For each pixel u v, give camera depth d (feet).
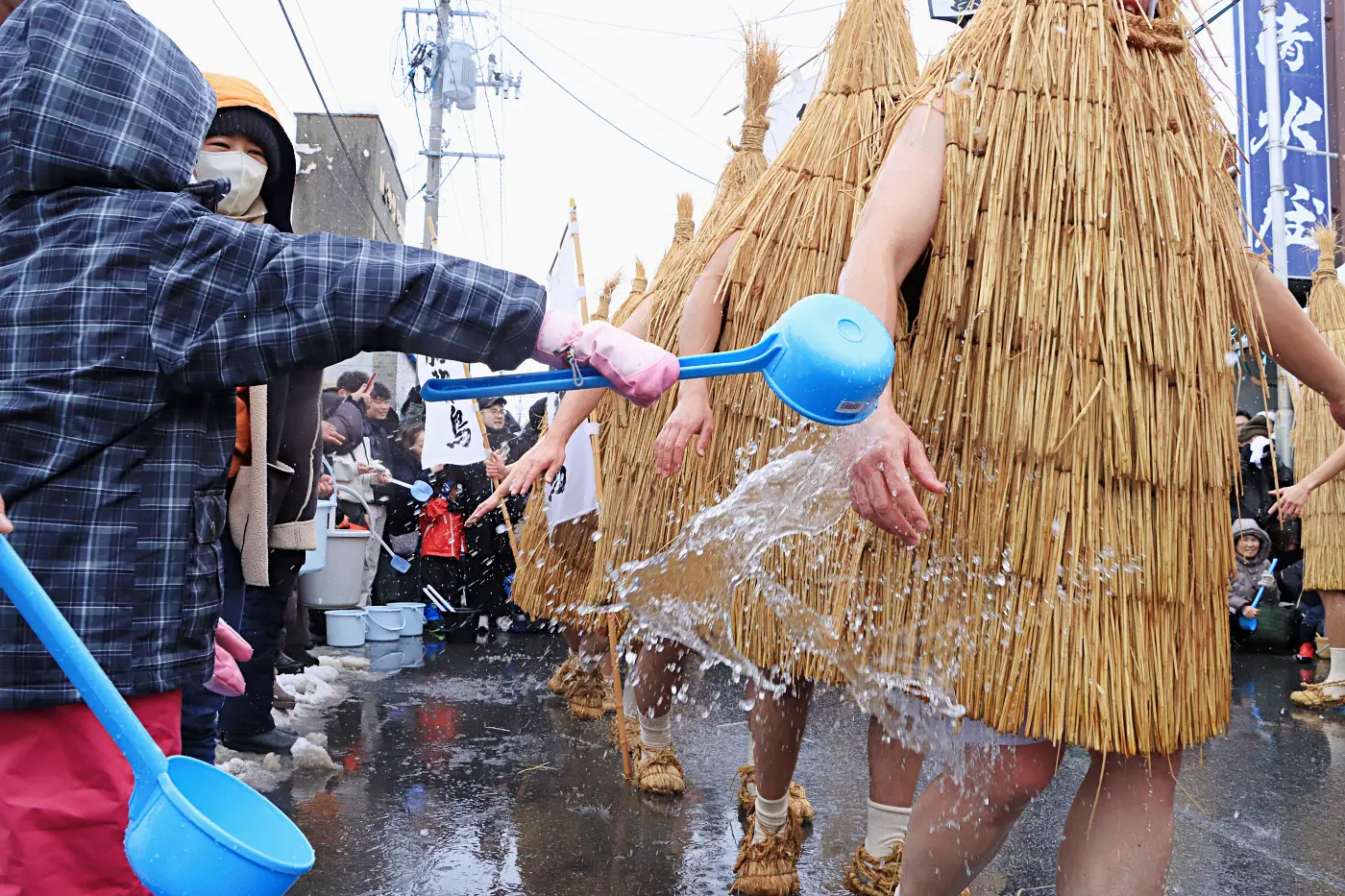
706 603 7.79
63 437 4.20
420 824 9.82
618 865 8.87
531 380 4.45
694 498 8.86
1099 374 5.47
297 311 4.27
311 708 14.75
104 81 4.43
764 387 8.47
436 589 24.12
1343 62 38.99
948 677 5.52
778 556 7.25
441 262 4.42
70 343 4.23
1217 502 5.78
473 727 13.96
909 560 5.77
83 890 4.41
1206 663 5.65
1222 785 12.28
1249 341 6.37
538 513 13.46
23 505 4.18
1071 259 5.54
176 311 4.29
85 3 4.55
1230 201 6.13
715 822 10.12
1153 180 5.71
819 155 8.40
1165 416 5.55
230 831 4.33
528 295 4.40
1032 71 5.77
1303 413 17.22
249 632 11.50
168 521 4.41
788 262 8.28
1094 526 5.38
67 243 4.33
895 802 8.20
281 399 9.88
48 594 4.17
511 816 10.14
